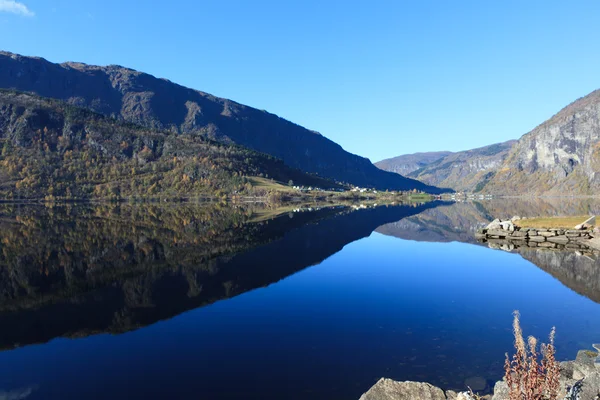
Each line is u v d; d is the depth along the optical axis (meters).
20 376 13.71
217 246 47.44
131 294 25.36
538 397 7.34
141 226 74.50
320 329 18.28
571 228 52.22
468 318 19.62
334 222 84.12
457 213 118.50
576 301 22.73
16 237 56.38
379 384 11.93
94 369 14.27
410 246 48.69
